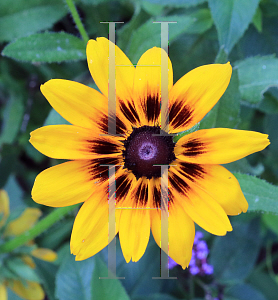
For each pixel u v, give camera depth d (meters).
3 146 0.40
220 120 0.28
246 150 0.23
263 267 0.39
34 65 0.40
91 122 0.24
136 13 0.34
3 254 0.35
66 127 0.23
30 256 0.35
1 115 0.44
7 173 0.40
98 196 0.25
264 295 0.38
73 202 0.24
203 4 0.35
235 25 0.29
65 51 0.30
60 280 0.31
